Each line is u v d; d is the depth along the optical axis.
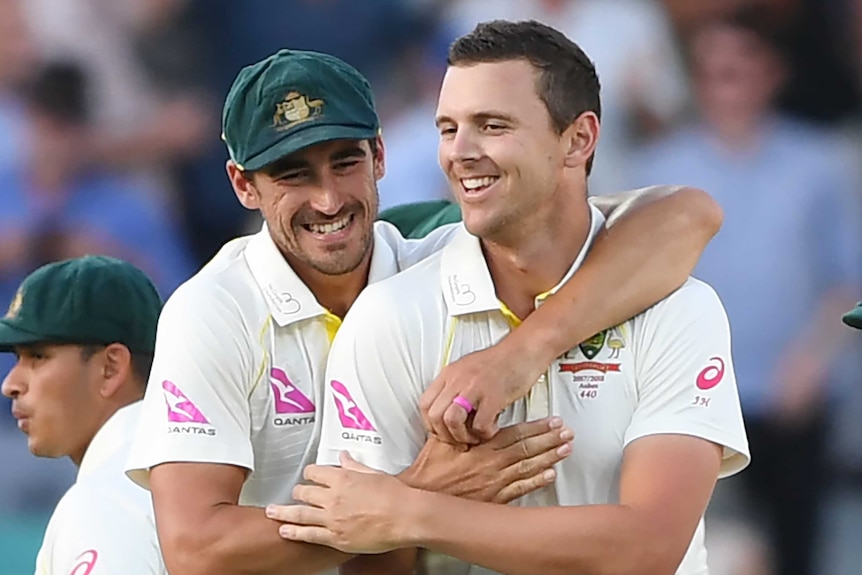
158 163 27.59
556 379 10.81
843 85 26.45
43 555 12.42
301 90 10.96
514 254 10.84
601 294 10.73
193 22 28.30
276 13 28.30
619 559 10.23
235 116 11.17
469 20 27.62
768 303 24.77
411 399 10.84
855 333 24.73
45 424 13.19
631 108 26.23
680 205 11.24
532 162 10.44
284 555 10.47
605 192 26.00
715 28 26.50
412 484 10.51
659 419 10.66
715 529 24.34
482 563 10.24
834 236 25.05
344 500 10.31
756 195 25.08
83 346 13.13
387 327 10.84
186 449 10.84
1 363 26.06
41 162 26.89
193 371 10.96
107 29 27.95
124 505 11.96
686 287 11.07
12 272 26.47
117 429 12.87
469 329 10.92
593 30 26.47
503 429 10.50
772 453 24.52
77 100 27.30
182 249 27.47
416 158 25.75
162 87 28.02
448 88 10.56
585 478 10.79
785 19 26.58
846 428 24.59
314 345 11.35
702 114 26.00
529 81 10.43
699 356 10.80
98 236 26.77
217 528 10.58
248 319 11.21
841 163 25.23
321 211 11.02
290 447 11.29
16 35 27.47
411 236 12.88
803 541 24.41
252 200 11.55
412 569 11.05
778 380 24.69
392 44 28.19
